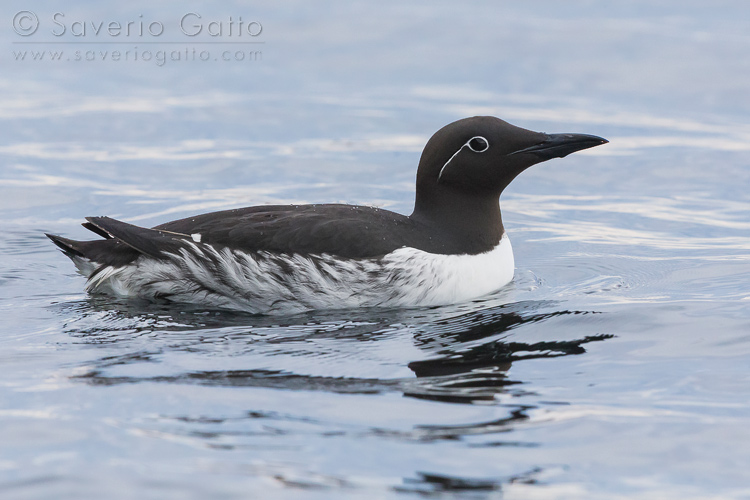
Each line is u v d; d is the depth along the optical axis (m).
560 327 9.95
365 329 10.03
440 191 11.48
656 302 10.79
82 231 14.17
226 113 20.98
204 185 16.56
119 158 17.97
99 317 10.47
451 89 22.81
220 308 11.06
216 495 6.16
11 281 11.92
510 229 14.84
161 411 7.59
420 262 10.89
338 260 10.68
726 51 24.80
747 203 15.84
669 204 15.91
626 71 23.72
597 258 13.12
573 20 27.94
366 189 16.36
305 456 6.80
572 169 18.03
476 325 10.12
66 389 8.06
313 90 22.86
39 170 17.12
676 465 6.75
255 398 7.91
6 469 6.48
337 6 29.33
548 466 6.72
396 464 6.71
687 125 20.23
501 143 11.28
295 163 17.78
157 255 10.95
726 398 7.92
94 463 6.58
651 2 30.09
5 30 26.50
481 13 28.83
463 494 6.31
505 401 7.91
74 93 22.27
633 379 8.41
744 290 11.23
